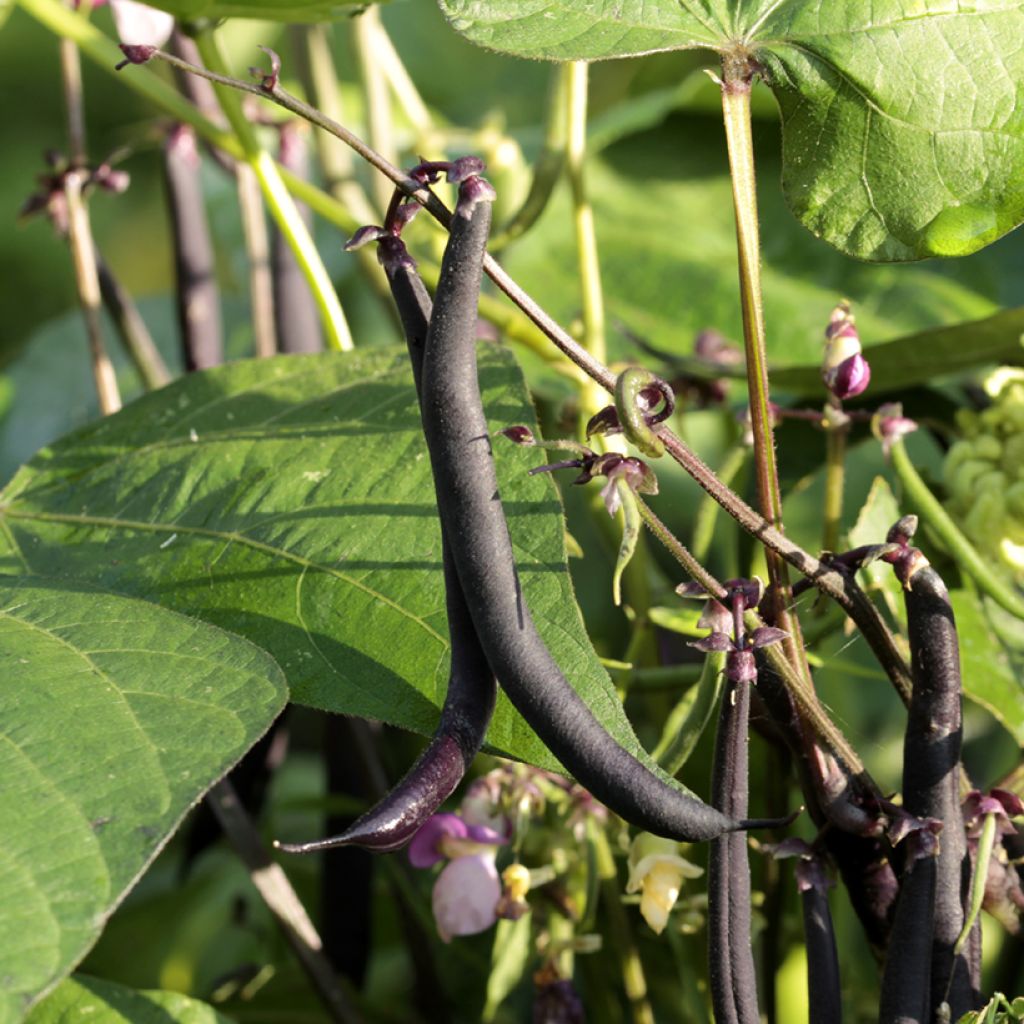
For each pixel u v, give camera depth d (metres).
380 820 0.53
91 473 0.70
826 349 0.67
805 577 0.58
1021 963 0.79
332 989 0.75
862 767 0.59
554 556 0.59
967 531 0.75
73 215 0.90
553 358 0.84
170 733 0.56
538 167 0.83
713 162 1.12
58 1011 0.67
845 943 0.79
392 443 0.66
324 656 0.61
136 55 0.55
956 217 0.64
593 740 0.54
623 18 0.62
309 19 0.76
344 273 1.39
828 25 0.63
